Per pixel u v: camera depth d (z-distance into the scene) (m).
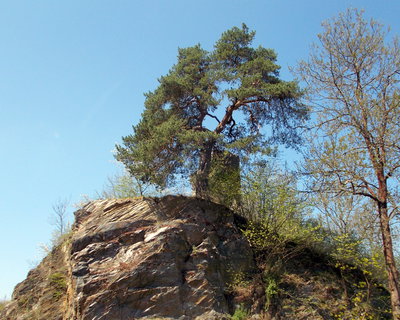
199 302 14.66
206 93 20.00
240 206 18.91
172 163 19.22
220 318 14.41
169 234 15.81
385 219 12.77
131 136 19.52
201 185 19.14
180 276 15.10
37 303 16.80
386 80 13.86
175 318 14.12
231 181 19.23
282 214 17.27
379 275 16.83
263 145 19.77
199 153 20.12
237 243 17.08
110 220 17.03
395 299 12.04
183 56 22.64
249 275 16.38
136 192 22.58
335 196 13.75
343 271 17.33
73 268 15.32
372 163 13.12
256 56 21.72
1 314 17.67
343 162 13.48
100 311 13.97
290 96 19.47
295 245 17.97
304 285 16.34
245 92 18.73
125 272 14.79
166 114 20.31
